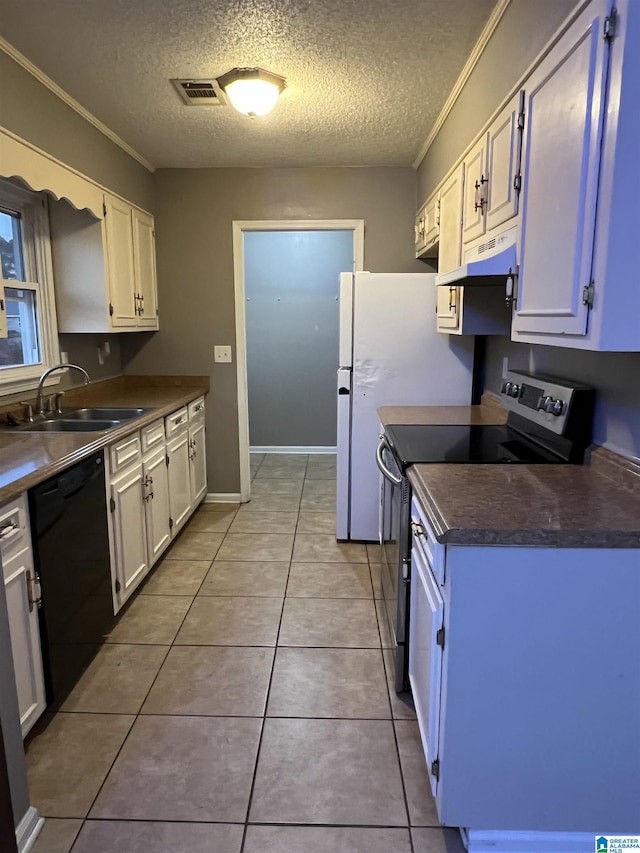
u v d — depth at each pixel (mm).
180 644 2361
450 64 2330
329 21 2002
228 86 2457
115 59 2264
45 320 2934
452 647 1307
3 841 1316
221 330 4004
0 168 2094
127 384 4051
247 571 3051
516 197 1650
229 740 1823
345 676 2148
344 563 3148
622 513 1335
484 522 1273
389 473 2035
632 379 1506
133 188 3502
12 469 1774
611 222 1136
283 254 5402
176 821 1530
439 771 1399
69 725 1890
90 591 2166
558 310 1357
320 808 1569
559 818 1389
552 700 1325
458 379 3178
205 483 4109
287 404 5668
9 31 2041
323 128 3051
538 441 2084
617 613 1278
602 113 1143
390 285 3115
